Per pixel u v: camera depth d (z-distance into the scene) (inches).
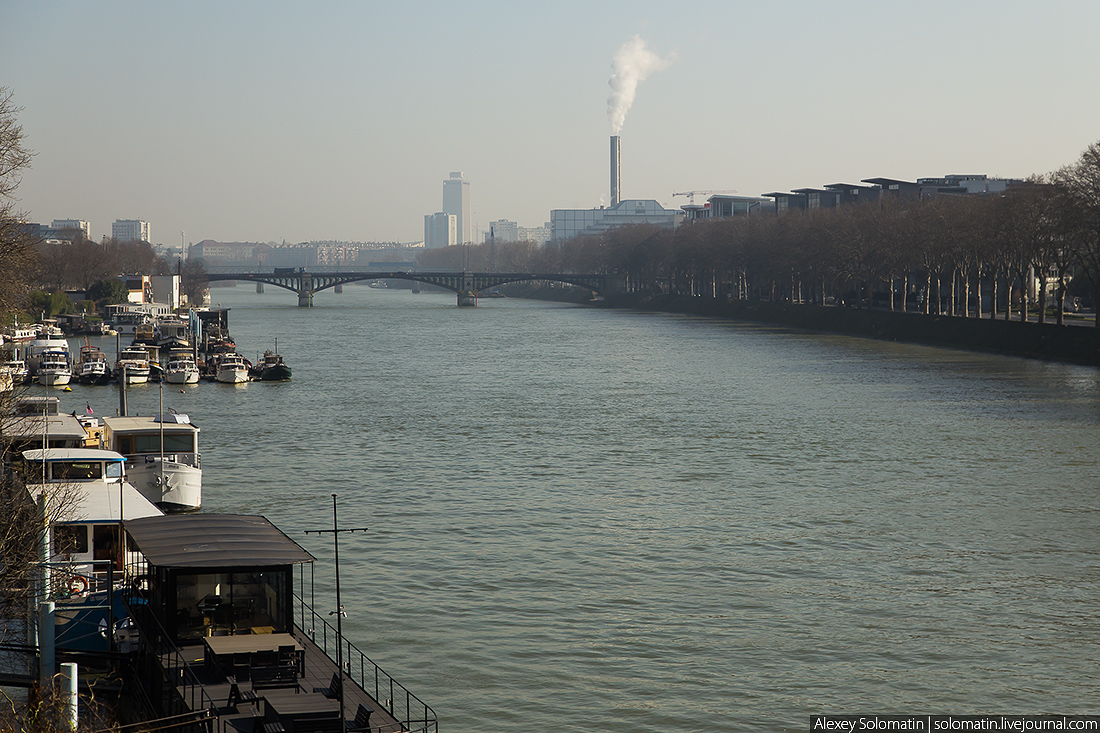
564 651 1955.0
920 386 5856.3
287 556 1595.7
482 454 3855.8
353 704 1380.4
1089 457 3769.7
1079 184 6806.1
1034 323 7657.5
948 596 2257.6
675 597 2246.6
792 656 1942.7
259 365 6722.4
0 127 2306.8
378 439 4180.6
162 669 1480.1
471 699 1760.6
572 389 5876.0
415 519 2871.6
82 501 2044.8
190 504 2901.1
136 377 6156.5
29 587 1673.2
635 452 3907.5
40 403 3132.4
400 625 2069.4
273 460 3727.9
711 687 1814.7
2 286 2556.6
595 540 2672.2
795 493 3221.0
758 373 6648.6
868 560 2513.5
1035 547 2620.6
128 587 1797.5
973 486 3312.0
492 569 2422.5
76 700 1416.1
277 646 1466.5
